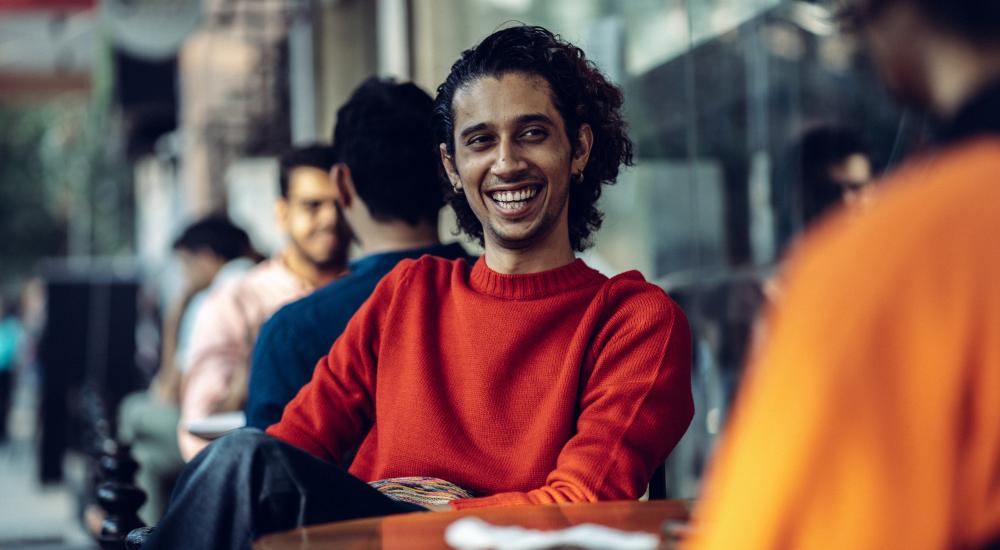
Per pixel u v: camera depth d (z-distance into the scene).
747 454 0.91
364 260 2.80
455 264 2.28
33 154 24.88
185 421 4.22
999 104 0.93
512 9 5.22
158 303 12.71
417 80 6.16
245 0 8.69
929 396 0.87
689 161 4.26
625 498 1.95
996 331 0.87
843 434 0.87
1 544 7.94
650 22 4.50
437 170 2.61
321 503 1.60
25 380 17.89
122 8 8.55
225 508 1.57
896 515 0.86
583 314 2.13
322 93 8.04
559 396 2.07
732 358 3.95
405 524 1.54
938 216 0.90
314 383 2.34
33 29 11.70
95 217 22.36
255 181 9.97
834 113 3.62
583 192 2.31
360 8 7.57
